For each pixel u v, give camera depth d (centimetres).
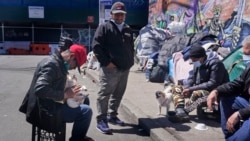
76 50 412
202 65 582
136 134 571
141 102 751
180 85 624
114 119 618
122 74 580
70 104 422
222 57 830
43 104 390
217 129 547
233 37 1125
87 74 1286
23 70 1492
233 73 722
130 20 2877
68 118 429
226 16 1187
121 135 564
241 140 350
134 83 1017
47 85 382
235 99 392
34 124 400
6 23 2814
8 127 614
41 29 2853
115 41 554
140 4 2869
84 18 2853
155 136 530
